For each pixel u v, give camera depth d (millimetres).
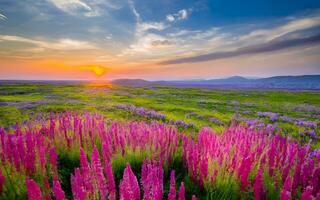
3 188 3016
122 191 2098
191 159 4000
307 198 2189
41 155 3227
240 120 15734
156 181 2416
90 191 2508
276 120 16609
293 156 3607
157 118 15273
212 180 3410
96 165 2525
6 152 3508
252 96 60531
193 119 15625
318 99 55844
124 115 16172
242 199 3047
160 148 4441
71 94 45938
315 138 10492
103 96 41281
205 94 62125
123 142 4723
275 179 3244
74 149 4637
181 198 2180
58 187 2109
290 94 77625
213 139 4449
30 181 2008
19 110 18188
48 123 7754
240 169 3244
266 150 3895
